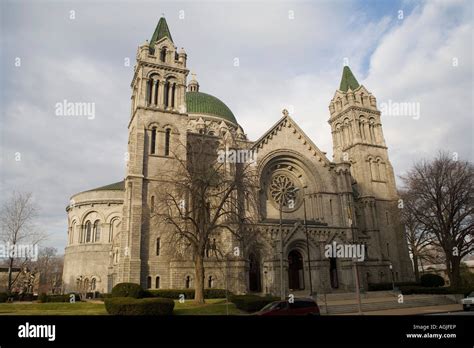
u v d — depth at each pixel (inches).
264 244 2127.2
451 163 2237.9
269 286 2055.9
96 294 2746.1
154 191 2058.3
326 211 2495.1
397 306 1764.3
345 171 2600.9
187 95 3395.7
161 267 1945.1
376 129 3117.6
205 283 1951.3
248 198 1898.4
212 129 3132.4
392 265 2711.6
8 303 1907.0
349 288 2283.5
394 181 2967.5
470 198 2135.8
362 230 2723.9
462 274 3088.1
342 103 3196.4
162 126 2219.5
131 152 2162.9
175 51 2436.0
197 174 1675.7
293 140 2571.4
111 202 3129.9
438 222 2289.6
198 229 1640.0
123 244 1956.2
